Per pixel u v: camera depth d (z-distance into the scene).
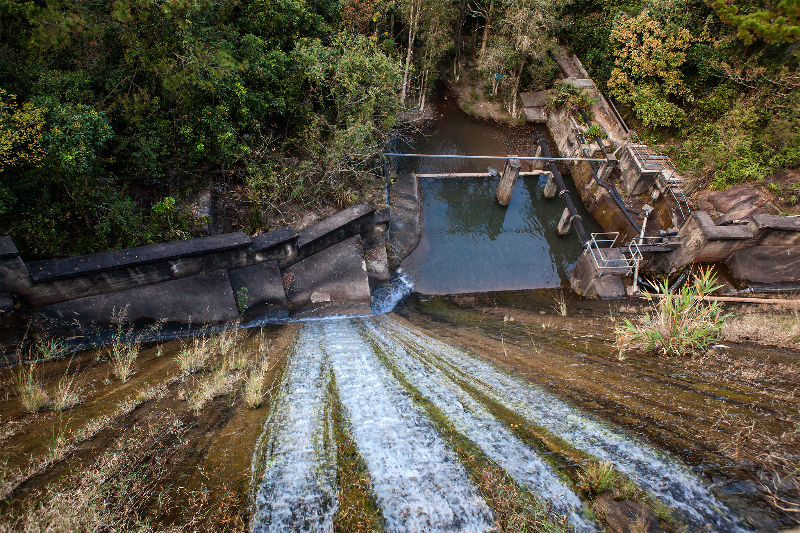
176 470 4.20
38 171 9.79
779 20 12.13
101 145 10.07
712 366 6.65
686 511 3.56
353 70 16.23
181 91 11.93
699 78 20.14
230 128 13.27
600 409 5.19
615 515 3.57
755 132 17.44
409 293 15.95
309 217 14.88
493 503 3.93
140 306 10.19
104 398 5.71
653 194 18.23
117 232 11.00
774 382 5.85
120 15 10.09
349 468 4.44
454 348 8.43
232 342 8.82
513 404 5.57
